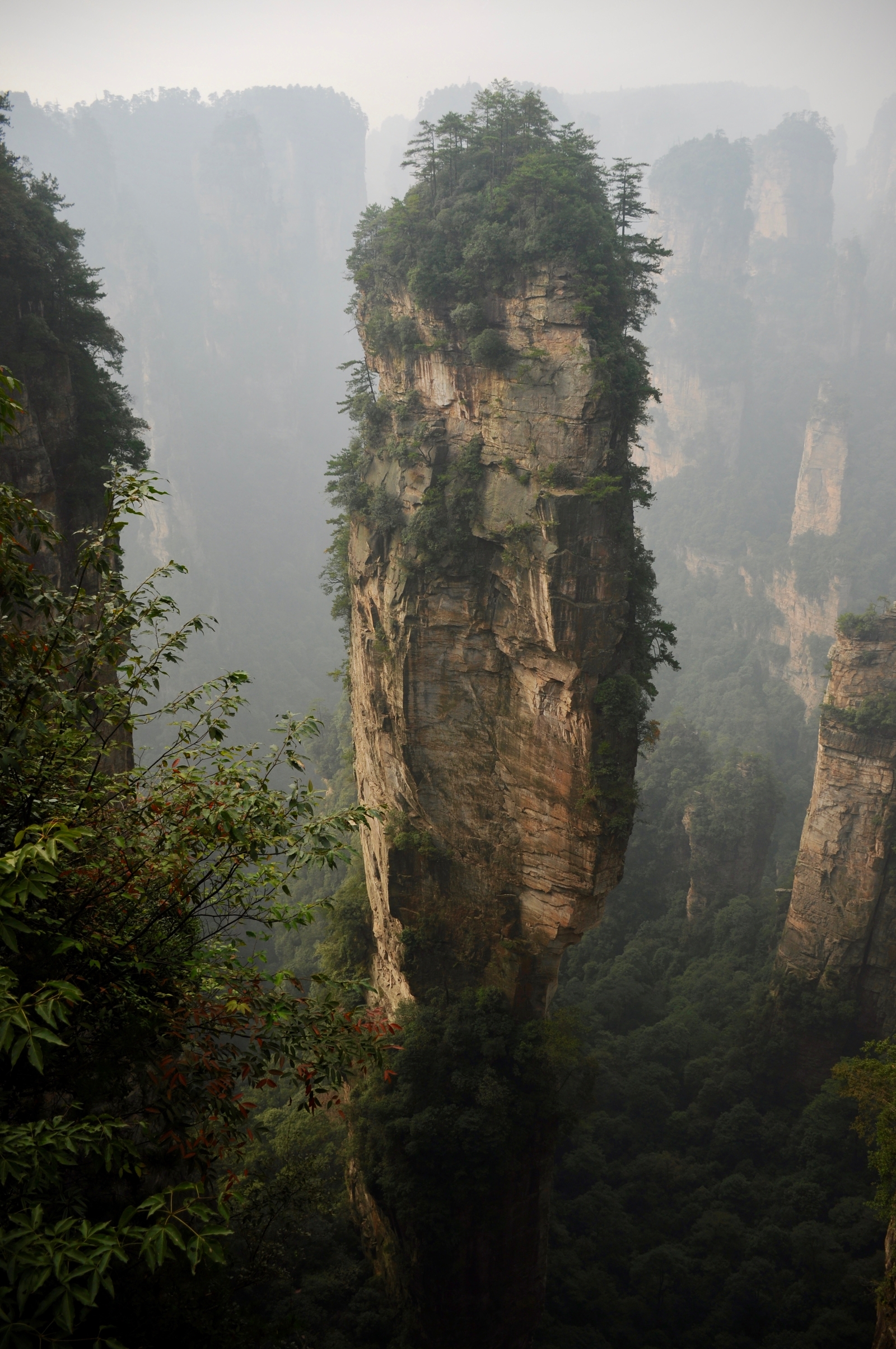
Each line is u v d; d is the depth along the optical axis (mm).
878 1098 34094
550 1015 67062
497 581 40688
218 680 14109
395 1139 39969
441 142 42406
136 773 13672
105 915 12594
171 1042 12773
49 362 32844
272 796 13297
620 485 37594
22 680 11977
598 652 38062
